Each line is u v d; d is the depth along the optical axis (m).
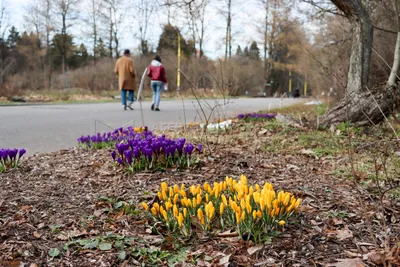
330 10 8.62
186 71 30.02
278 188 3.70
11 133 7.85
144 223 2.85
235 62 38.41
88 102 19.30
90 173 4.19
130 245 2.51
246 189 2.80
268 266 2.26
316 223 2.84
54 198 3.36
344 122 7.27
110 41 37.00
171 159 4.30
